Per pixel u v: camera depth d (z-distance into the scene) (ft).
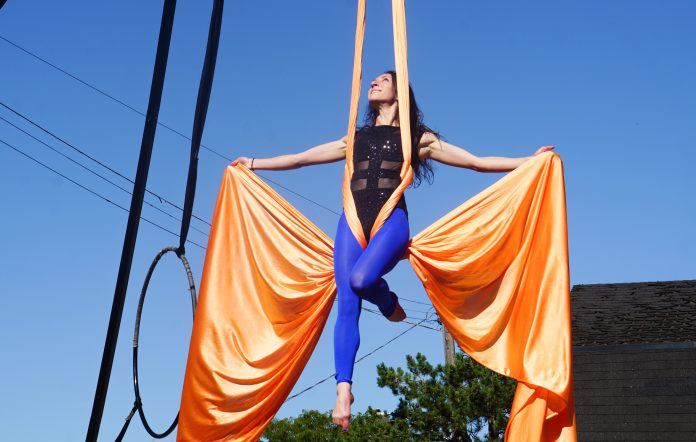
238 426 16.10
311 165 16.69
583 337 43.39
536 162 15.78
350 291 14.43
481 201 15.74
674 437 39.24
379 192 14.97
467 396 41.47
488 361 15.06
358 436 44.62
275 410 16.26
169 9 16.53
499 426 41.27
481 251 15.44
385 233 14.64
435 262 15.40
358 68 15.47
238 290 16.67
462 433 42.06
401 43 15.29
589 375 41.45
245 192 17.10
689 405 39.68
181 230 19.61
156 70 16.93
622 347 41.37
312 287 16.17
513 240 15.51
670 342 40.98
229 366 16.25
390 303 15.24
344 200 15.02
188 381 16.38
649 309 46.96
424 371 43.57
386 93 15.78
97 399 17.76
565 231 15.46
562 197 15.62
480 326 15.31
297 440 52.95
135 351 19.72
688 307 46.55
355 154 15.42
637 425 39.88
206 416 16.17
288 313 16.30
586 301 49.78
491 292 15.46
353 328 14.21
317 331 16.25
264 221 16.88
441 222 15.74
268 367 16.14
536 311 15.14
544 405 14.66
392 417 44.80
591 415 40.60
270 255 16.66
